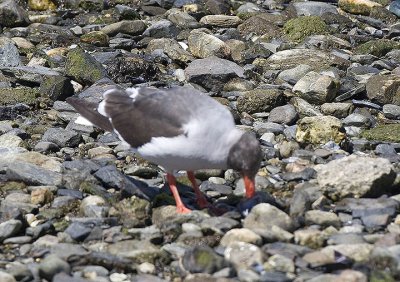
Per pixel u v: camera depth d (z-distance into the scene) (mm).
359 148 15828
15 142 15531
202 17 23609
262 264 11016
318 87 17969
